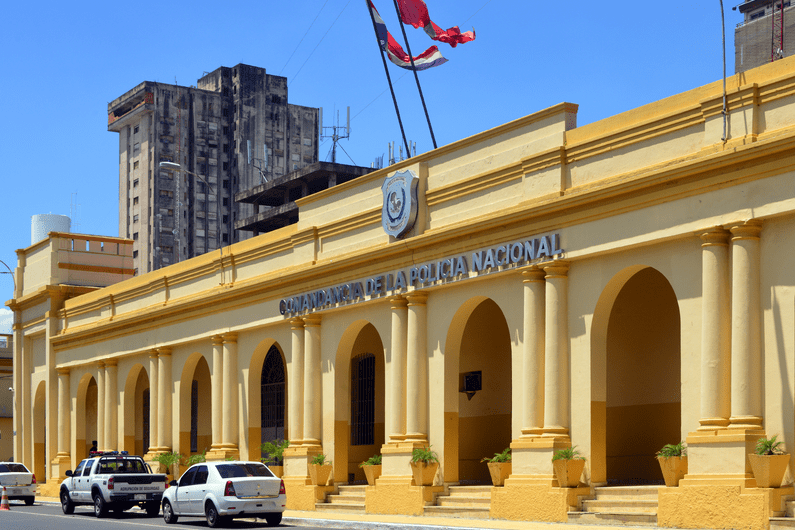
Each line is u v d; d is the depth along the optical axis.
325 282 29.38
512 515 22.02
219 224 111.00
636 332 23.88
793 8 34.88
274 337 32.16
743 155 17.69
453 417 25.09
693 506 18.06
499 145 24.16
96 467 30.20
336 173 79.62
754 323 17.78
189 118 111.25
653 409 23.23
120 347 41.50
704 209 18.64
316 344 29.89
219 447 33.88
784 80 17.80
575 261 21.66
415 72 28.98
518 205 22.94
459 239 24.52
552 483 21.14
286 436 34.62
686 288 19.16
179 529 23.14
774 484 17.02
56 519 27.97
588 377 21.08
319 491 28.69
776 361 17.44
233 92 113.19
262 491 23.66
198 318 36.03
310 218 31.12
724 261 18.41
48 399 47.09
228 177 112.38
